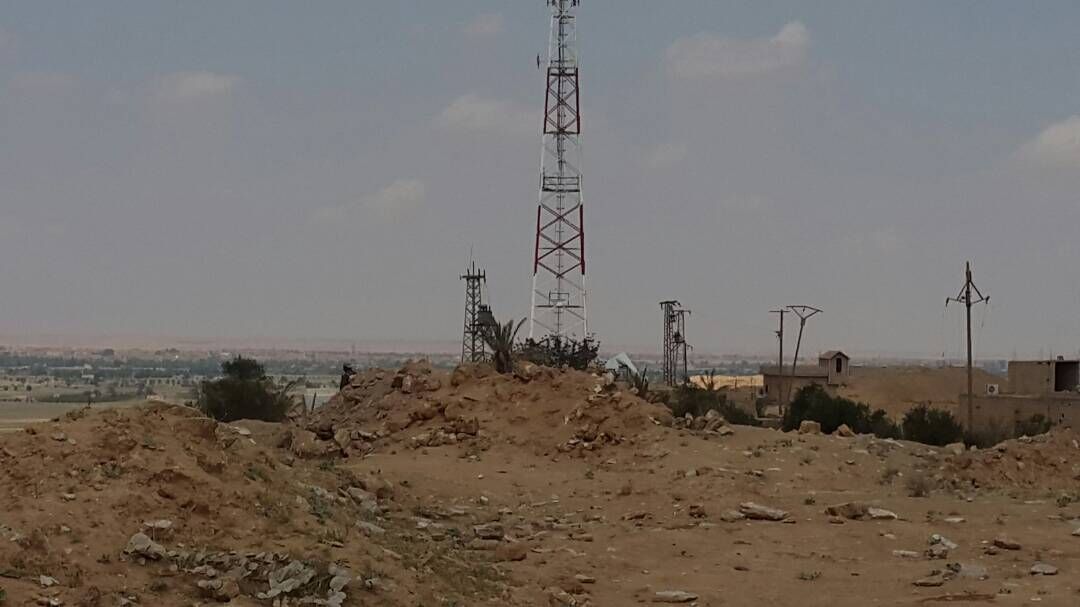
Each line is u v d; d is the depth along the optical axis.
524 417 37.34
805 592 19.47
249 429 34.91
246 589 15.10
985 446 49.22
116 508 16.16
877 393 96.69
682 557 22.45
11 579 13.90
